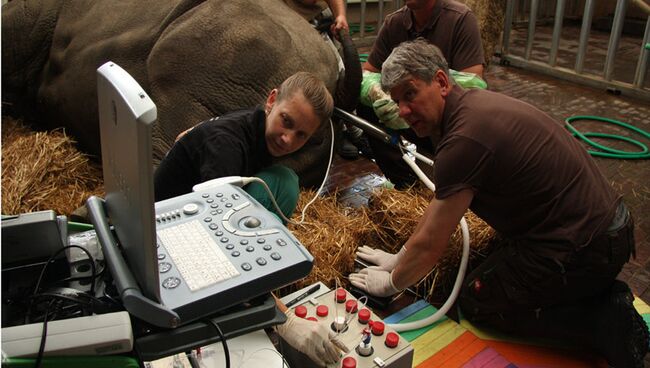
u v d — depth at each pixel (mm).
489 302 1709
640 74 4305
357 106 2629
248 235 950
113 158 819
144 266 741
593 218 1482
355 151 3158
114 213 891
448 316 1811
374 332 1268
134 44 2441
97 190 2443
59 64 2893
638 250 2268
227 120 1497
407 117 1543
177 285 824
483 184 1505
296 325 1146
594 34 6434
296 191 1604
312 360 1130
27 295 857
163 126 2213
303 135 1475
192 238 930
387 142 2176
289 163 2271
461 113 1466
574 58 5383
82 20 2848
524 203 1528
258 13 2295
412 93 1479
